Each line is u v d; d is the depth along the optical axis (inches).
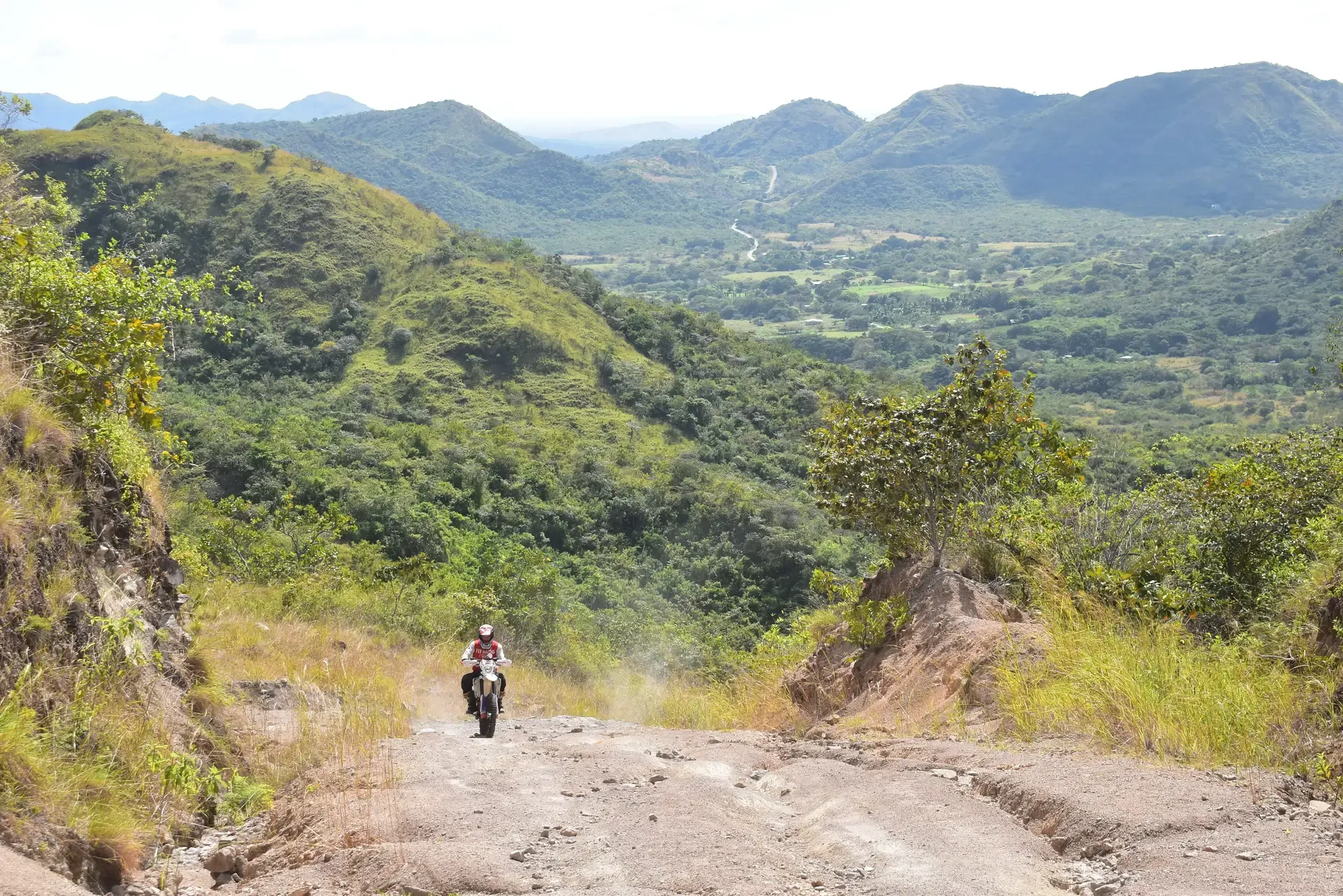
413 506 2234.3
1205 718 207.2
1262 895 125.8
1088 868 146.9
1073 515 398.3
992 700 271.7
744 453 3484.3
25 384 242.1
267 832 193.0
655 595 2171.5
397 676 566.9
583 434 3442.4
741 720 434.9
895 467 390.6
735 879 144.6
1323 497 402.6
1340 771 177.9
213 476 2293.3
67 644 198.2
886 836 161.6
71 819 157.1
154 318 307.3
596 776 210.5
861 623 384.2
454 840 165.6
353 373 3631.9
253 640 497.4
